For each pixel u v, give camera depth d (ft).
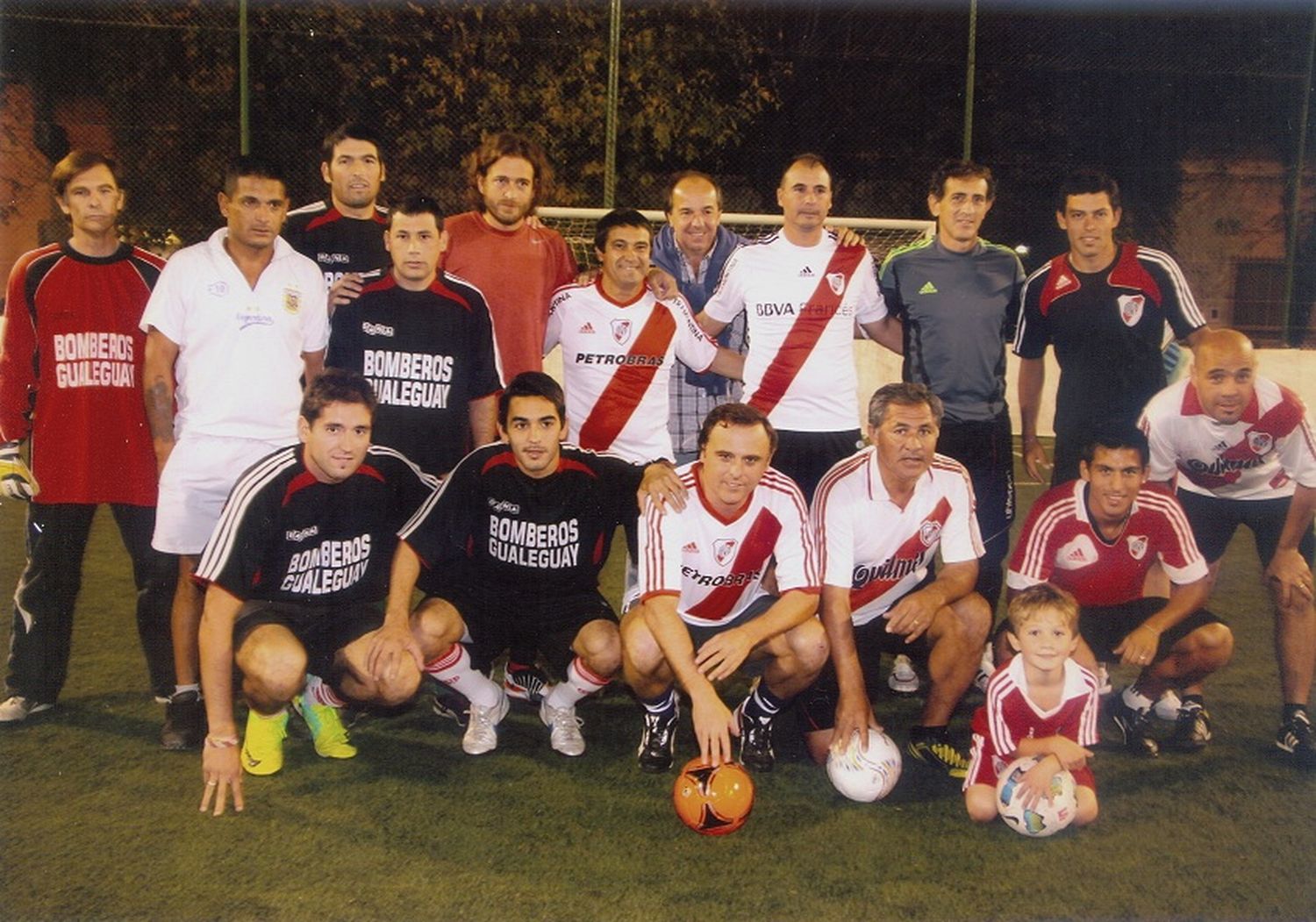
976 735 10.06
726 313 13.42
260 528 10.08
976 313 12.87
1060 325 12.98
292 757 10.91
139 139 33.04
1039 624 9.64
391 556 11.03
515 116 35.29
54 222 33.50
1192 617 11.44
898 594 11.66
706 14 36.32
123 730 11.31
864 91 37.86
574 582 11.23
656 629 10.04
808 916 8.22
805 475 13.20
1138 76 37.88
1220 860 9.19
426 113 34.81
